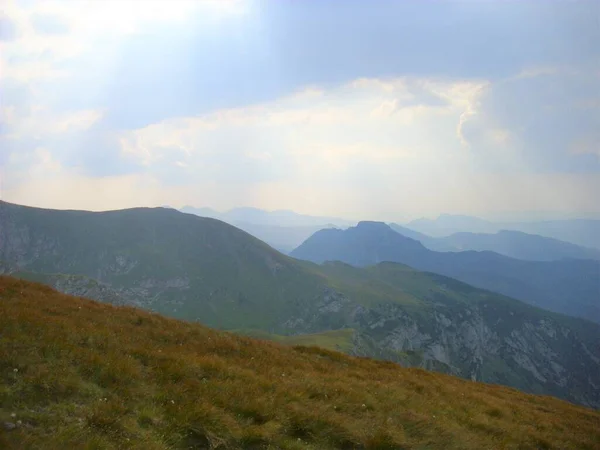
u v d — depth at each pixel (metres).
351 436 12.68
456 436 14.70
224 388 13.92
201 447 10.80
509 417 20.70
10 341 13.15
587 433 22.47
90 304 24.12
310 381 17.23
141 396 12.29
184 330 22.56
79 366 12.75
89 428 9.93
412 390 20.88
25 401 10.55
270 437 11.59
